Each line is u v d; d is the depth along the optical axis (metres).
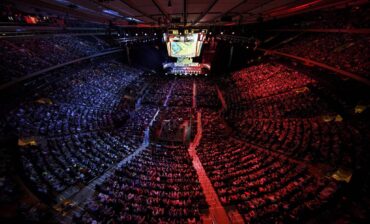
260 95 34.69
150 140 26.17
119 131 27.39
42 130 21.31
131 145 23.58
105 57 46.31
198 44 46.03
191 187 15.27
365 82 22.69
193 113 34.88
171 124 30.89
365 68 24.08
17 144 17.94
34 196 13.23
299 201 13.00
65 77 32.28
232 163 18.48
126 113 33.41
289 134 22.34
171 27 28.27
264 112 29.30
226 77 49.62
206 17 17.41
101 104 32.84
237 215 12.90
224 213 13.10
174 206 13.51
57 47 35.34
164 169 17.69
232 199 13.98
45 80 28.44
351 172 14.61
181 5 11.63
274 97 32.00
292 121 24.77
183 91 43.94
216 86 46.66
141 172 17.31
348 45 30.11
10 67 25.17
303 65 34.47
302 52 36.81
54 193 14.09
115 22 21.83
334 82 26.59
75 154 19.27
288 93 30.83
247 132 25.69
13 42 29.16
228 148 22.20
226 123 30.64
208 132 27.95
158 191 14.82
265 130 24.83
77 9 13.57
